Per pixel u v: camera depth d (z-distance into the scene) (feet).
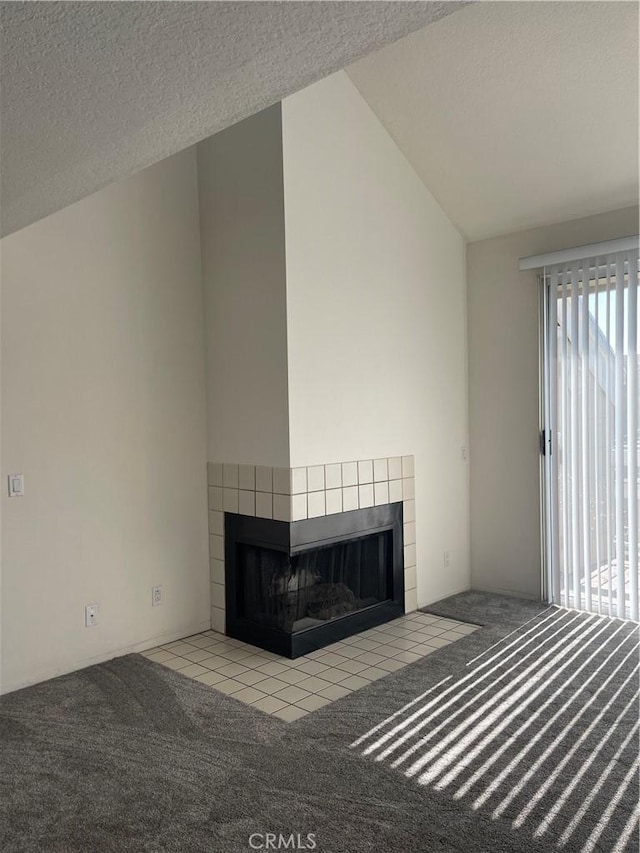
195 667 10.95
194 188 12.67
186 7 3.10
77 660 10.87
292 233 11.22
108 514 11.29
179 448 12.41
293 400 11.28
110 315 11.31
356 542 12.75
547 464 14.14
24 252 10.19
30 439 10.26
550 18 10.29
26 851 6.37
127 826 6.72
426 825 6.64
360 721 8.95
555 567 14.07
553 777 7.48
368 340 12.81
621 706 9.26
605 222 13.32
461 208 14.61
